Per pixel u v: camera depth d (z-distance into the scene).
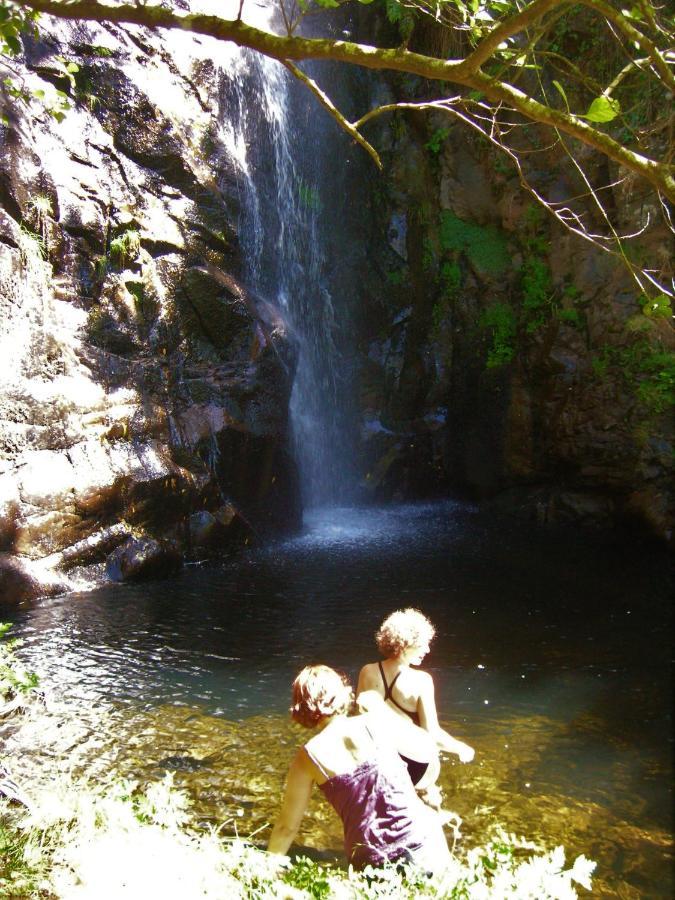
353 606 9.40
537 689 7.14
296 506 13.31
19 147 10.58
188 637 8.28
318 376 15.43
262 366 12.63
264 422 12.51
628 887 4.33
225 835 4.62
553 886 2.74
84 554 9.99
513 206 15.09
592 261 14.07
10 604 9.12
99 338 11.15
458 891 2.71
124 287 11.51
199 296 12.30
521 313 15.05
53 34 11.73
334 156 16.19
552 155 14.32
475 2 3.26
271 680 7.18
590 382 13.95
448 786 5.37
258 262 14.09
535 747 6.02
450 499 16.17
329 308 15.91
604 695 7.02
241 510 12.31
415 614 4.23
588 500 14.01
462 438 15.90
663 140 12.61
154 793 3.72
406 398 16.22
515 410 14.94
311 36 15.49
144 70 12.66
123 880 2.94
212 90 13.65
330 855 4.45
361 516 14.54
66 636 8.20
